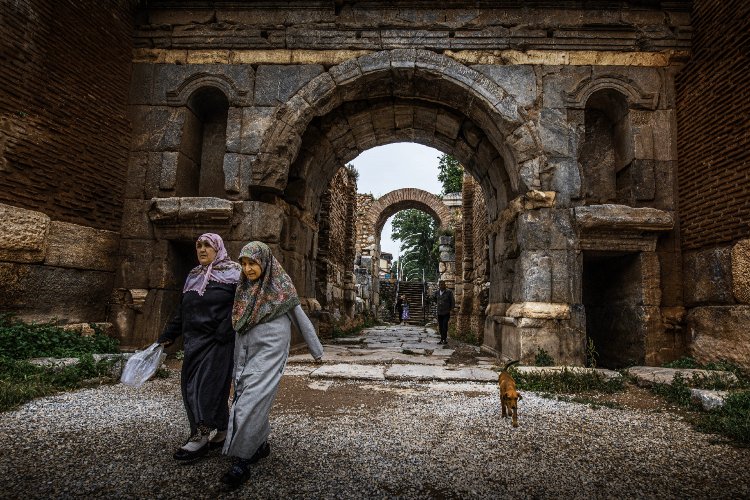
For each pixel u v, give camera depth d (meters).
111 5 7.26
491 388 5.10
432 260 37.75
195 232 7.21
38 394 4.11
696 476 2.63
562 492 2.39
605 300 7.96
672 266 6.94
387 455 2.88
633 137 7.25
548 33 7.52
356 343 10.10
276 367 2.58
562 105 7.33
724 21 6.31
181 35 7.77
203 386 2.65
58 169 6.29
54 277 6.21
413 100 8.32
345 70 7.51
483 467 2.72
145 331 7.08
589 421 3.82
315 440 3.14
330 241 12.55
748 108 5.78
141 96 7.69
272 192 7.48
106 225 7.09
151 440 3.05
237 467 2.37
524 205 7.10
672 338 6.77
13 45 5.66
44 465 2.57
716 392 4.28
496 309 8.36
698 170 6.68
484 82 7.38
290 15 7.74
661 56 7.38
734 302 5.88
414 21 7.61
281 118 7.42
